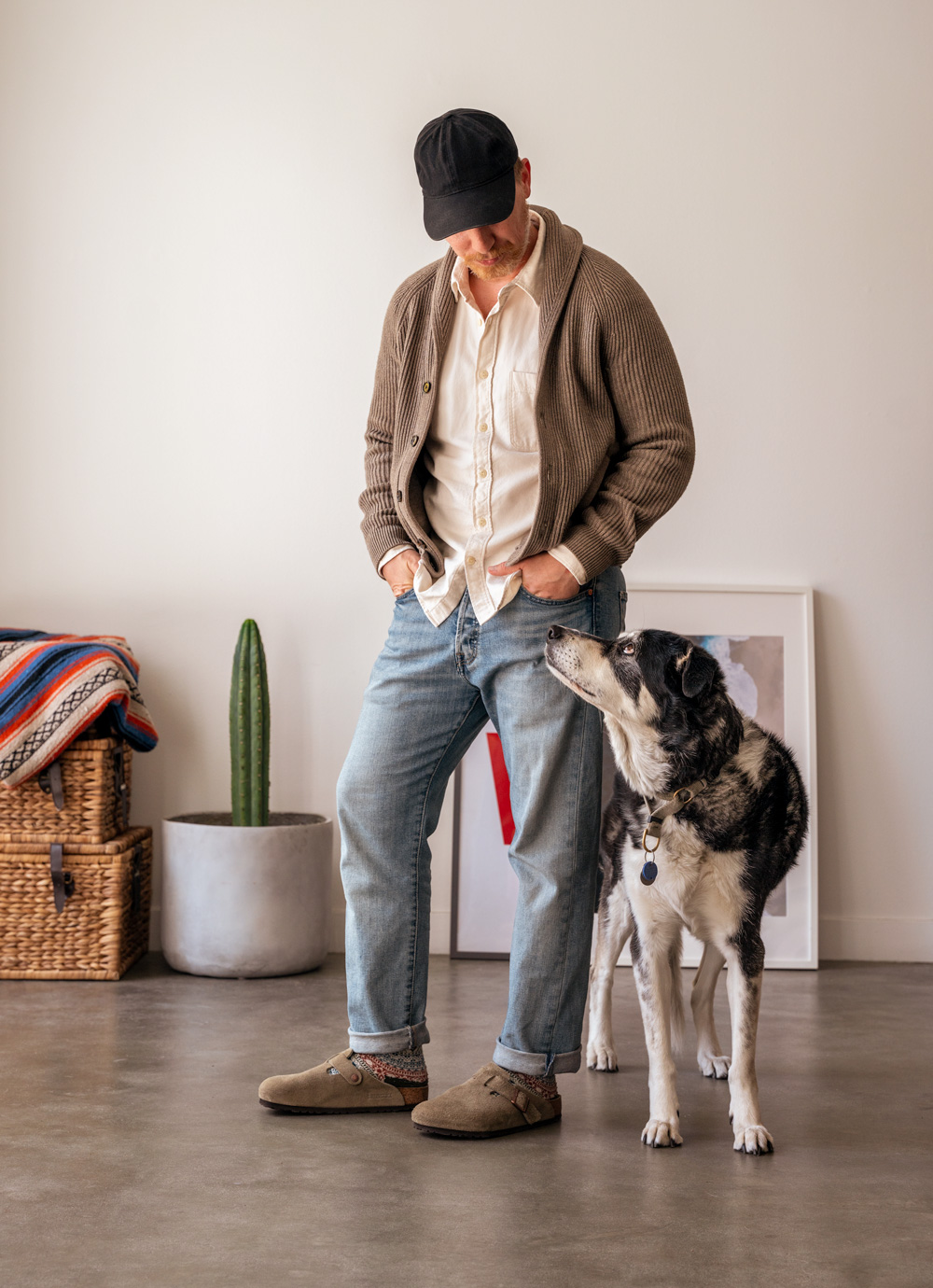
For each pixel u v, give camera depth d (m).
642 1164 1.71
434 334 1.86
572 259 1.80
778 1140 1.83
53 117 3.33
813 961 3.18
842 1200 1.58
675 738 1.80
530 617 1.81
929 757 3.32
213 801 3.32
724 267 3.32
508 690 1.84
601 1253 1.40
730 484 3.33
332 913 3.30
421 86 3.32
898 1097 2.07
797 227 3.33
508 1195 1.58
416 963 1.94
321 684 3.32
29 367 3.32
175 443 3.33
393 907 1.91
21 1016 2.54
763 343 3.33
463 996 2.78
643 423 1.81
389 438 2.03
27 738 2.80
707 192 3.32
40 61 3.32
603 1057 2.23
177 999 2.71
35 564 3.32
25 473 3.32
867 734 3.32
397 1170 1.67
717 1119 1.93
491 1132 1.81
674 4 3.32
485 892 3.26
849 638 3.33
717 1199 1.58
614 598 1.94
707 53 3.32
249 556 3.33
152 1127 1.84
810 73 3.33
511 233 1.72
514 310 1.81
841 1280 1.34
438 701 1.89
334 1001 2.70
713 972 2.21
